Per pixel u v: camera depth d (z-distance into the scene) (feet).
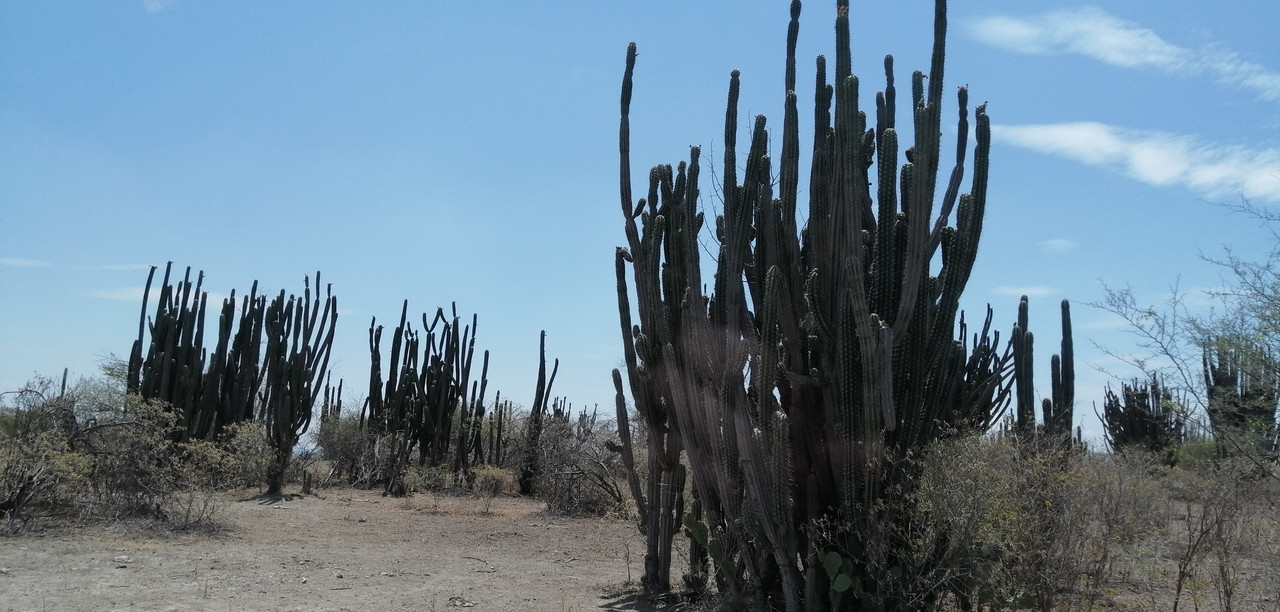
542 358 74.02
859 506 21.74
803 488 23.62
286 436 61.77
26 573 29.43
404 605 27.20
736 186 24.21
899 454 22.06
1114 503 23.65
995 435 24.02
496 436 83.15
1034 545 22.21
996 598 21.42
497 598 28.73
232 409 64.85
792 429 23.77
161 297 61.31
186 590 28.04
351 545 39.83
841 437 21.91
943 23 21.24
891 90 25.77
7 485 39.42
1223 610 23.77
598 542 43.11
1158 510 24.81
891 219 22.27
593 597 29.22
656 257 26.23
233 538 39.73
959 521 20.98
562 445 61.52
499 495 69.51
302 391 63.67
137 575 30.07
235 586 29.04
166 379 59.93
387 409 73.61
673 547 37.27
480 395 79.71
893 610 21.65
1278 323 24.04
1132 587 26.94
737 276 23.58
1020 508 22.00
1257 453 24.30
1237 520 23.36
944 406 23.26
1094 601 24.50
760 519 22.50
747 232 23.77
